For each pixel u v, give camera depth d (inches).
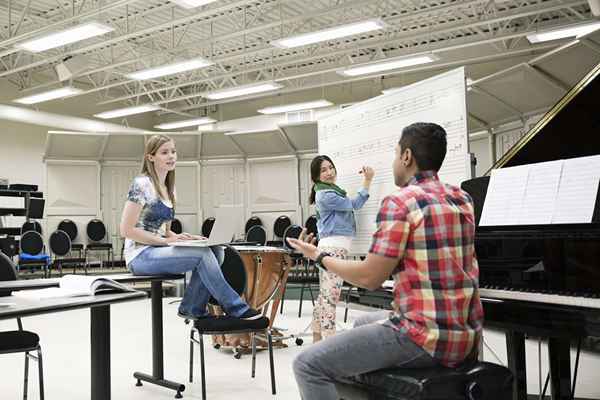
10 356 172.2
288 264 180.9
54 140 435.8
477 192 102.5
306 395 71.8
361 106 158.1
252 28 340.8
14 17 387.9
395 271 69.6
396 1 365.7
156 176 126.7
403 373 67.2
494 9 345.7
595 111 101.7
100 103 503.5
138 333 211.0
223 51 463.5
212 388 132.4
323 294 151.8
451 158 125.6
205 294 127.6
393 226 66.6
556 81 303.3
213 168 462.6
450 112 126.6
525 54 410.6
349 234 152.7
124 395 126.9
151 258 120.5
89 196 452.1
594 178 81.1
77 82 526.0
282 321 234.7
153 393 128.4
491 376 67.9
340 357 69.9
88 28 294.7
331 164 156.5
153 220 125.5
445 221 66.8
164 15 384.8
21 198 388.2
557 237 79.7
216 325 119.1
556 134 103.0
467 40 429.4
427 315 66.1
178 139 454.0
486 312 85.0
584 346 170.6
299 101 530.6
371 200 152.6
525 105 332.2
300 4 370.0
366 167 151.8
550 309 77.4
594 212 79.0
